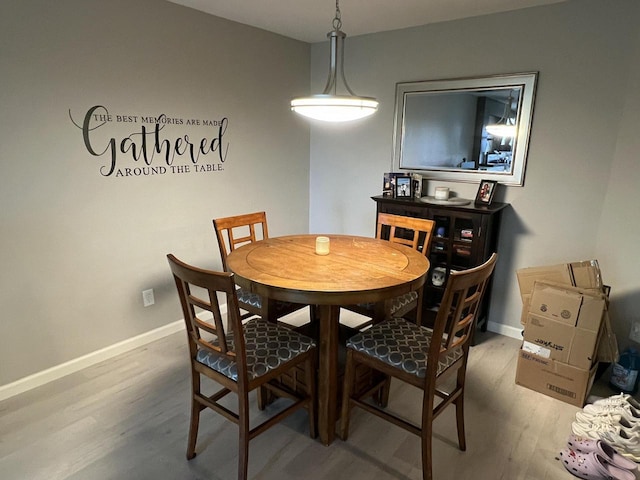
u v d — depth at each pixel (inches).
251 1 98.1
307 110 70.5
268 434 76.5
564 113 98.4
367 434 77.0
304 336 72.1
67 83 84.6
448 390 90.7
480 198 108.9
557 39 96.3
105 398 86.1
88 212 92.7
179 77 104.7
